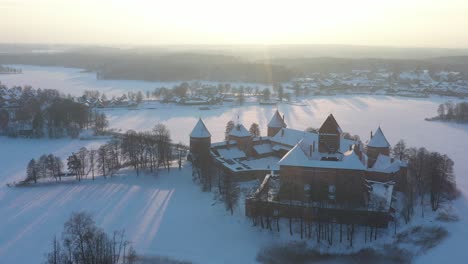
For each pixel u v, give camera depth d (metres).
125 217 115.19
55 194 132.75
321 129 136.12
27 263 90.88
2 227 109.25
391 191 120.69
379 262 93.56
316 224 108.12
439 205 120.69
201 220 113.31
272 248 99.69
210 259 95.00
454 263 92.19
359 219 106.94
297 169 118.88
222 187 130.50
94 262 83.31
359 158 127.31
